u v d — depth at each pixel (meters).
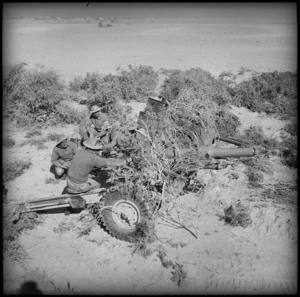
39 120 11.35
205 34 30.31
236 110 12.02
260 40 27.02
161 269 5.81
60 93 12.41
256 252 6.05
